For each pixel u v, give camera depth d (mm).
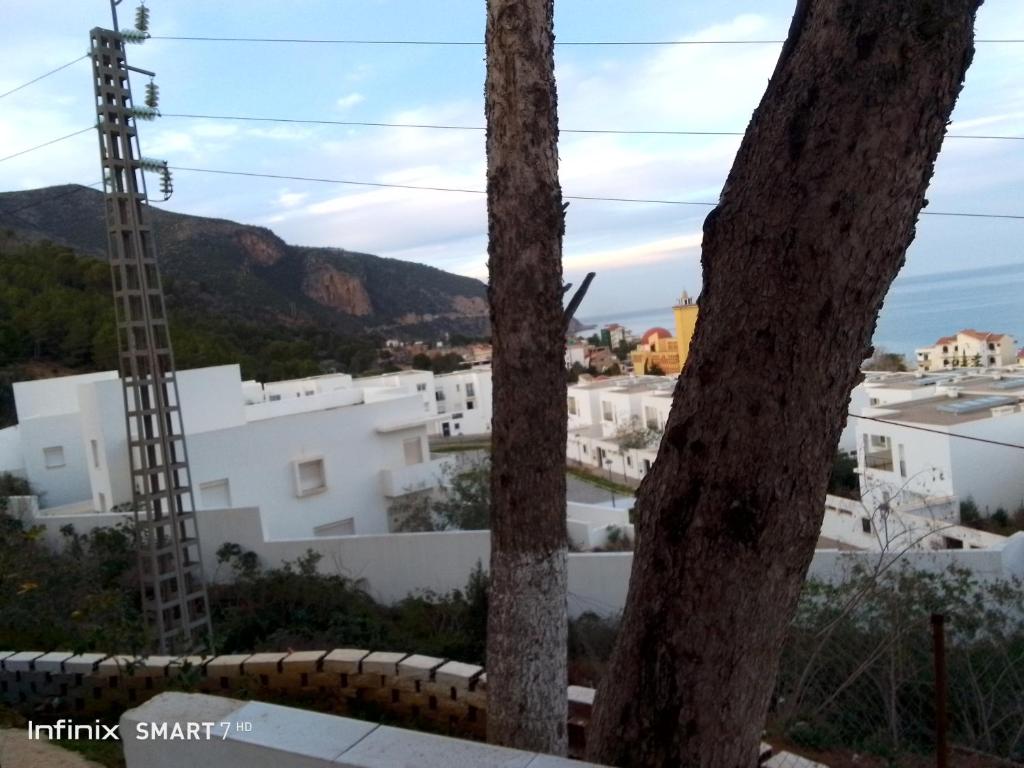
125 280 10859
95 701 5582
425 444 22625
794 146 2145
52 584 10508
